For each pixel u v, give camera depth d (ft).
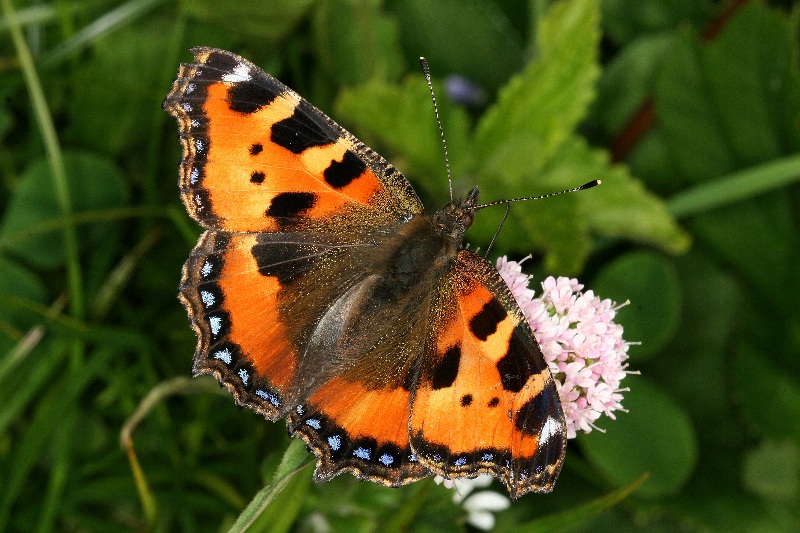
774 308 1.08
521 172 1.04
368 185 0.92
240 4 1.05
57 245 1.06
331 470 0.89
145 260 1.07
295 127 0.91
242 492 1.03
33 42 1.06
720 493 1.05
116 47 1.07
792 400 1.06
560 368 0.91
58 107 1.08
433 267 0.90
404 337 0.90
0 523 0.99
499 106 1.05
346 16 1.07
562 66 1.04
